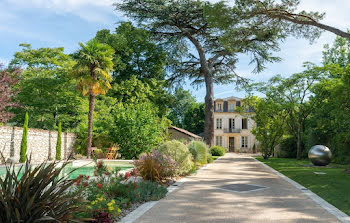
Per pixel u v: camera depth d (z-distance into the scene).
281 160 24.47
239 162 20.19
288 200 6.54
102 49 21.22
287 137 31.45
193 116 53.03
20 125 25.03
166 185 8.65
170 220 4.74
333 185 8.71
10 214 2.86
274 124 25.70
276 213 5.28
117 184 6.46
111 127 21.97
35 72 24.11
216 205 5.93
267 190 7.95
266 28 13.46
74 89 23.64
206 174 12.02
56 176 3.35
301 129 29.45
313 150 17.45
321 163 17.11
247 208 5.67
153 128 21.38
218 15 12.20
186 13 24.08
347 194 7.10
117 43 29.72
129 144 20.89
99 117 25.17
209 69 28.12
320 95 25.05
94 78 20.61
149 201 6.31
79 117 23.77
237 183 9.30
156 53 31.56
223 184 9.05
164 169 9.38
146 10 24.55
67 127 25.91
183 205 5.91
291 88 26.80
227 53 26.98
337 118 19.34
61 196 3.55
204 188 8.17
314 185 8.82
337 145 21.58
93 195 5.38
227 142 45.06
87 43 20.91
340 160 20.42
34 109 23.62
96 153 21.81
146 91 28.98
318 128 24.83
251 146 44.47
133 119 21.06
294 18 12.18
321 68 24.06
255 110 26.52
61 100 23.16
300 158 26.64
